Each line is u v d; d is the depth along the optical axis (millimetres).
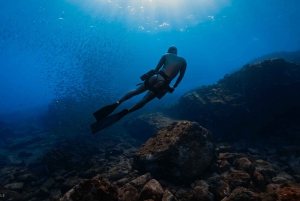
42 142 11891
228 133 8133
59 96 16266
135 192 3543
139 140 10445
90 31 26188
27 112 29312
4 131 15219
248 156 5688
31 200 5168
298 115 7699
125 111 3230
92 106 15086
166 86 3443
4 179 6902
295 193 2582
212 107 8602
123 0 29688
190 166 4137
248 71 8758
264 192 3623
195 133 4746
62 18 28203
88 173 6215
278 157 5398
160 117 11469
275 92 8031
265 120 7961
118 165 6816
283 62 8258
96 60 18219
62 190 5555
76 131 12094
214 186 3502
